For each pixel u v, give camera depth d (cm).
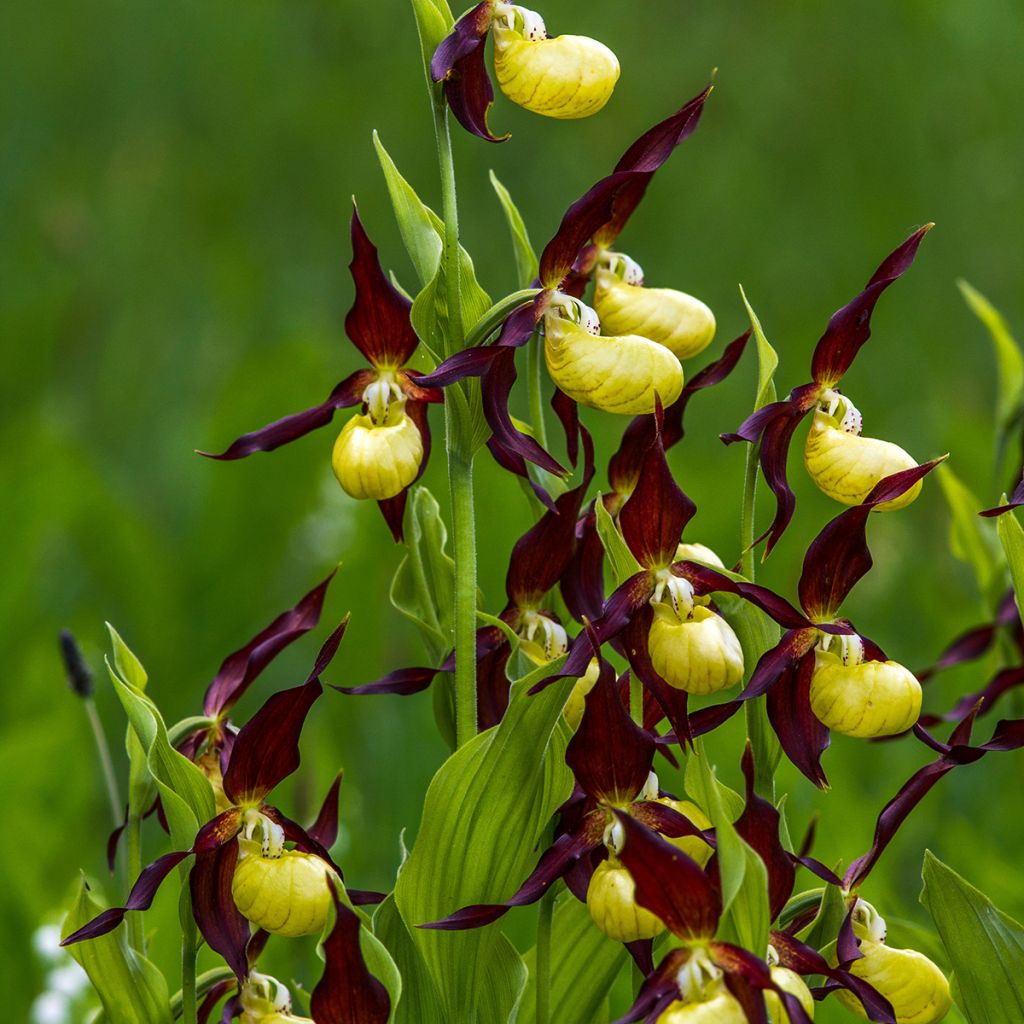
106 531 239
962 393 343
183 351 357
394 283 173
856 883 172
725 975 166
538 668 172
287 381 243
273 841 171
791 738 172
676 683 170
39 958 189
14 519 231
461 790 171
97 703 227
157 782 171
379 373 174
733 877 165
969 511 193
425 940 172
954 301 353
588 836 170
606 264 176
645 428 176
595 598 176
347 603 211
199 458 322
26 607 233
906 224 355
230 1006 172
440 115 172
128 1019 174
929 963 171
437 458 243
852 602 262
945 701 207
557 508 174
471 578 173
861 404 340
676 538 170
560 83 170
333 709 210
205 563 241
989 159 354
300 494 244
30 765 198
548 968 173
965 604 240
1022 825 200
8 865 190
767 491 234
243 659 176
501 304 171
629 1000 183
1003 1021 174
